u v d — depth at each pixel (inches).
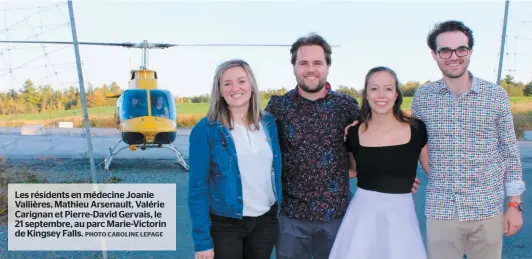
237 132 99.1
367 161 106.6
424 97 104.7
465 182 101.0
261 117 102.3
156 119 388.5
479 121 98.9
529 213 221.3
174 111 404.2
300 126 106.5
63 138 775.7
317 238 112.3
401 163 105.2
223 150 97.0
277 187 101.9
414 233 106.0
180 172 385.4
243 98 96.9
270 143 101.2
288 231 109.8
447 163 102.0
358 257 105.4
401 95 106.3
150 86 404.8
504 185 106.5
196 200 96.7
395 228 105.0
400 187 106.3
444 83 102.5
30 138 773.3
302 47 105.7
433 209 104.3
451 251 104.9
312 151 106.0
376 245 106.4
